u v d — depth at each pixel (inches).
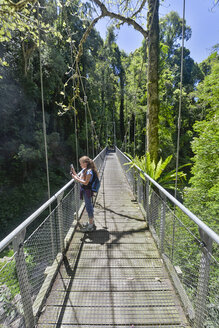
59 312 62.7
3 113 413.7
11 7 80.8
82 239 108.9
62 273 81.0
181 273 75.6
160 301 67.1
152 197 115.6
